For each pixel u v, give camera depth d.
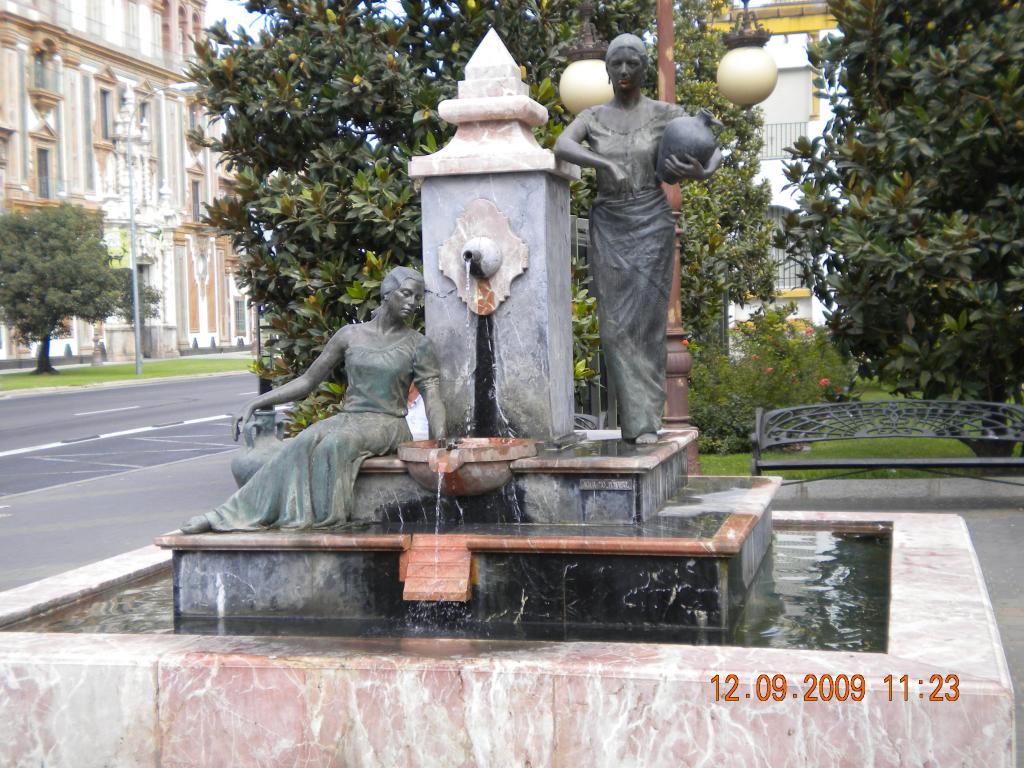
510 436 5.59
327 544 4.73
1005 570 6.94
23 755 3.94
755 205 22.20
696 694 3.46
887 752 3.31
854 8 10.29
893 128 10.08
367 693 3.72
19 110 46.28
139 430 21.81
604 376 12.36
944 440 12.75
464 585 4.59
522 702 3.61
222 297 67.00
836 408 9.84
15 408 28.22
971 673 3.37
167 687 3.85
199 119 63.03
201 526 5.04
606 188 5.77
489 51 5.74
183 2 61.66
